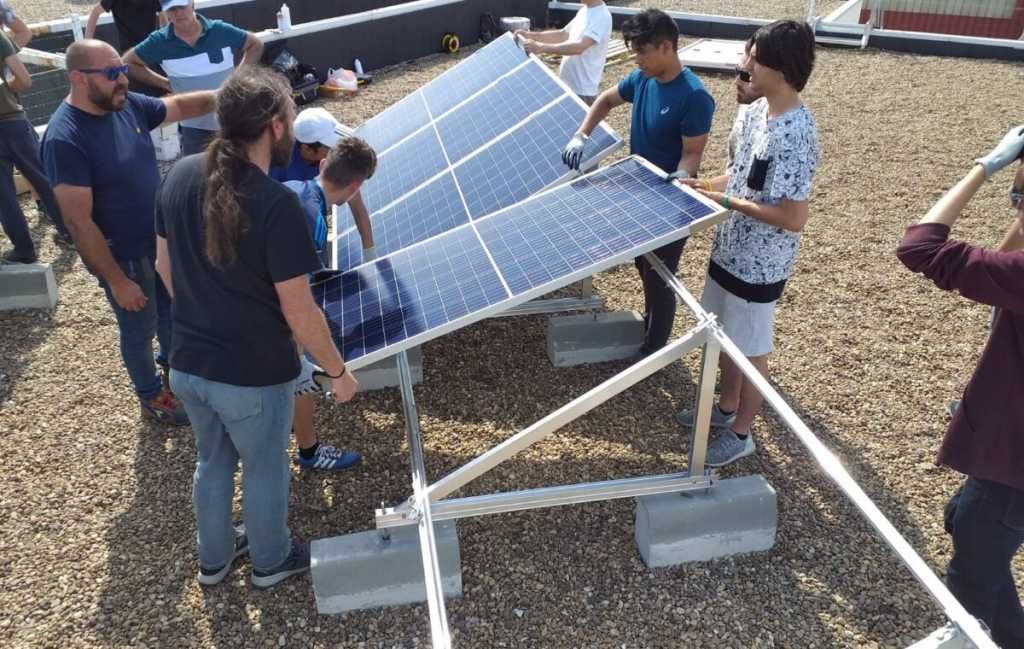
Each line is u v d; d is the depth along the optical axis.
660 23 3.63
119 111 3.65
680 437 4.03
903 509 3.56
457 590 3.14
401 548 3.04
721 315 3.59
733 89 10.38
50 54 7.41
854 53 12.07
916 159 7.77
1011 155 2.20
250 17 10.96
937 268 2.15
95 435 4.12
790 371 4.56
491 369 4.63
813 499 3.62
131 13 7.09
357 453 3.88
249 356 2.65
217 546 3.10
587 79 5.83
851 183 7.23
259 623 3.04
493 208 4.07
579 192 3.68
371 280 3.65
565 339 4.59
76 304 5.40
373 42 11.34
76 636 3.00
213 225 2.38
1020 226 2.30
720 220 2.95
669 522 3.18
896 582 3.17
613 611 3.06
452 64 11.85
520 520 3.51
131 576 3.26
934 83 10.35
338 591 3.03
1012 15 12.93
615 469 3.81
